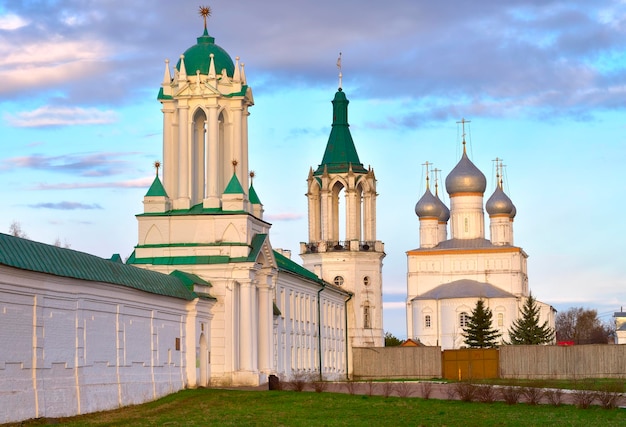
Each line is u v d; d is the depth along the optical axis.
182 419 61.28
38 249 60.75
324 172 158.25
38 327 58.84
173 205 98.44
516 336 190.25
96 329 66.69
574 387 100.38
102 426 56.59
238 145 100.06
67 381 62.25
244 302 94.75
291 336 117.06
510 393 77.50
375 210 157.25
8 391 55.47
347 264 154.12
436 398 80.19
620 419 66.12
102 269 68.62
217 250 95.50
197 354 87.75
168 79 100.38
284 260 122.94
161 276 82.44
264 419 62.94
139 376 74.06
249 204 99.75
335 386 95.50
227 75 100.75
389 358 147.25
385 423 62.91
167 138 99.81
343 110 161.38
